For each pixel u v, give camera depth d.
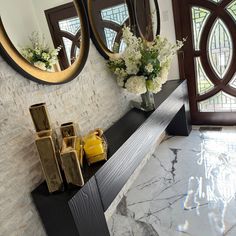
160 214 1.68
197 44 2.62
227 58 2.54
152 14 2.43
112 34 1.85
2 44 1.00
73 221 1.06
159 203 1.79
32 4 1.16
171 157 2.35
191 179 1.98
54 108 1.31
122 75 1.77
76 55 1.47
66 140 1.14
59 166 1.09
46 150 1.01
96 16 1.66
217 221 1.53
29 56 1.15
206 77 2.72
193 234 1.47
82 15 1.51
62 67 1.36
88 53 1.56
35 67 1.18
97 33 1.67
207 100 2.81
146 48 1.74
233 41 2.44
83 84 1.54
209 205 1.67
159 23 2.58
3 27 1.03
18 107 1.09
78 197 1.06
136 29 2.14
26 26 1.13
